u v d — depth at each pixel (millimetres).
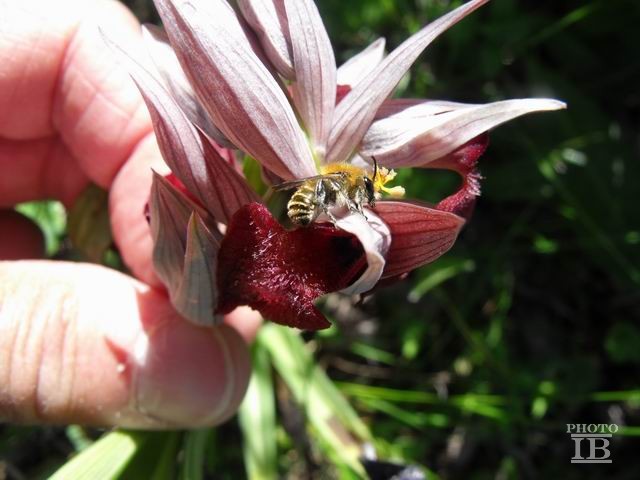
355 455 93
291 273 50
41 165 95
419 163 53
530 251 115
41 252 99
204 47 48
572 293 115
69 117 87
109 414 73
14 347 70
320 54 51
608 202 110
